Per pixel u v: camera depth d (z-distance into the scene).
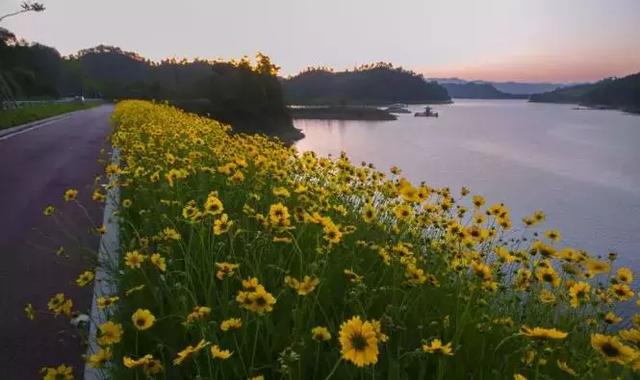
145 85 94.19
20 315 3.93
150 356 2.20
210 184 6.54
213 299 3.27
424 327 2.94
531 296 3.74
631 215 25.67
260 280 3.33
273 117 85.00
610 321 3.40
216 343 2.62
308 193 5.39
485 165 45.22
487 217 5.14
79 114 37.69
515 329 3.03
